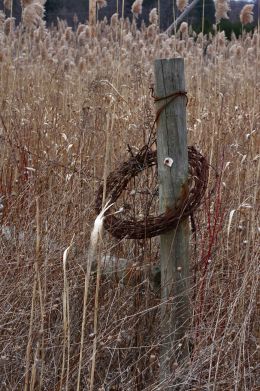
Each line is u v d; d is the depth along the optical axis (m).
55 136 5.82
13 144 5.37
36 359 3.14
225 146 5.27
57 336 3.56
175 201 3.66
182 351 3.73
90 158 5.11
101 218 2.74
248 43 10.27
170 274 3.75
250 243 4.52
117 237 3.76
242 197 4.80
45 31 8.93
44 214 4.32
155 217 3.70
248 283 4.19
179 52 8.77
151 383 3.75
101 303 4.00
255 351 3.78
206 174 3.80
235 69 9.23
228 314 3.86
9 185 5.02
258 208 4.68
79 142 5.19
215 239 4.29
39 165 5.14
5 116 6.14
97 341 3.49
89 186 4.60
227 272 4.21
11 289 3.79
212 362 3.81
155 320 3.93
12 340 3.61
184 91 3.63
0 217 4.46
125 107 6.17
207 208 4.39
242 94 7.45
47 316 3.84
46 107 6.60
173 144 3.64
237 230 4.50
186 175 3.68
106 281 4.05
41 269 3.79
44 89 7.50
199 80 7.50
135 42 9.21
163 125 3.64
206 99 6.89
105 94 5.22
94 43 9.08
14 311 3.67
